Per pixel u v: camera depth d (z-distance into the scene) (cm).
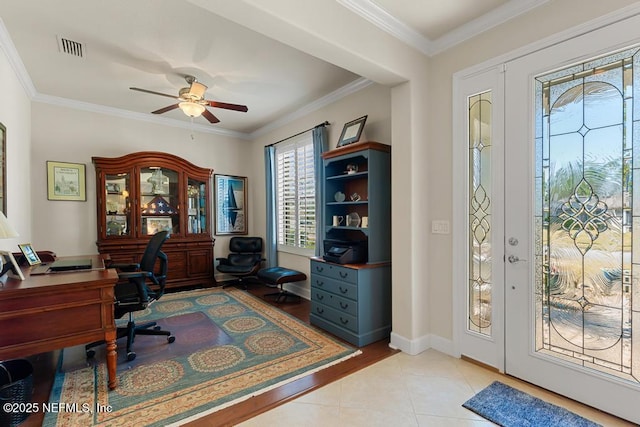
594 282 192
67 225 425
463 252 255
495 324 238
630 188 179
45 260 303
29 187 382
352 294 292
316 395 209
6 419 173
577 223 199
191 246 495
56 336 188
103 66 320
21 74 327
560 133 204
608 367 188
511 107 226
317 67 323
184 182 491
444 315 271
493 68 236
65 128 424
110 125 459
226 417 187
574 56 196
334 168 367
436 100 274
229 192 573
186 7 229
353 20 220
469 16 235
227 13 178
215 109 453
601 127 188
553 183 208
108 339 207
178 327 332
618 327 184
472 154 252
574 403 198
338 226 343
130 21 246
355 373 237
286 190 496
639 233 176
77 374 236
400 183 276
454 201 260
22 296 176
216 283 537
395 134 279
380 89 338
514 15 223
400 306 278
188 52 293
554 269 209
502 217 233
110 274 216
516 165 224
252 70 329
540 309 215
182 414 189
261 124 532
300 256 466
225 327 332
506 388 215
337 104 395
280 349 278
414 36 257
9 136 294
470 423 181
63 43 277
